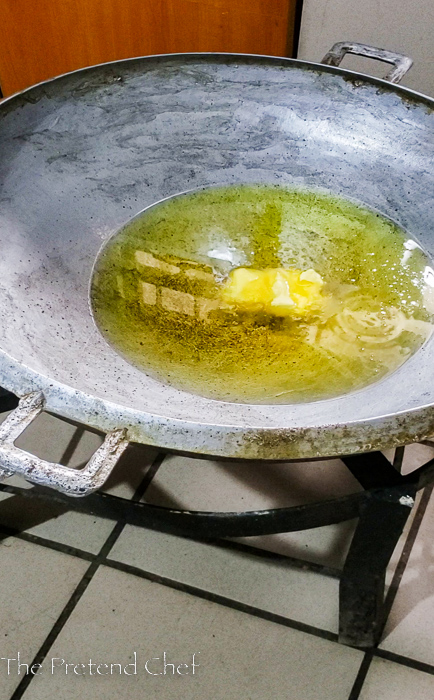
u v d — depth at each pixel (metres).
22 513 0.92
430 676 0.78
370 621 0.77
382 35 1.14
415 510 0.93
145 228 0.85
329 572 0.87
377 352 0.73
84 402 0.53
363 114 0.86
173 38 1.24
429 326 0.75
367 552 0.72
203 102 0.88
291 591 0.85
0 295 0.68
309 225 0.87
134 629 0.81
